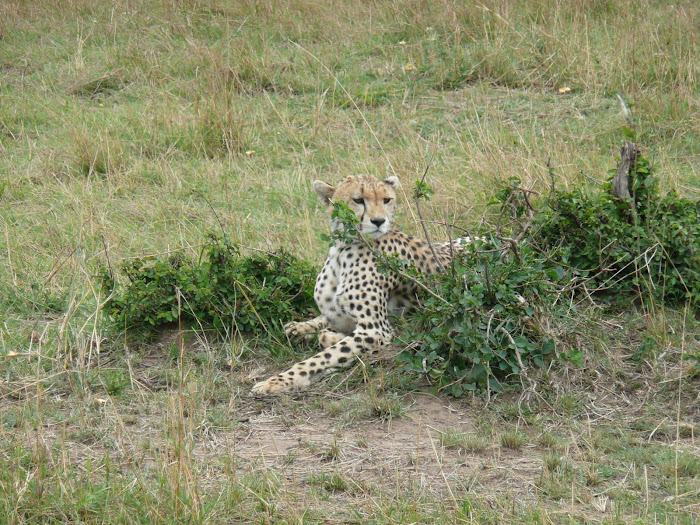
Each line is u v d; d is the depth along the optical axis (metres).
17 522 6.69
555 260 10.70
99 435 8.30
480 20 20.27
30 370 9.52
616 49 18.44
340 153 15.88
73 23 21.84
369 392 8.99
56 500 6.94
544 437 8.28
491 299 9.44
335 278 10.12
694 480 7.59
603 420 8.72
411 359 9.16
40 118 17.27
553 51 18.73
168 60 19.64
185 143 16.06
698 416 8.73
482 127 16.47
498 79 18.38
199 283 10.37
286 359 9.93
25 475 7.23
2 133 16.66
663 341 9.86
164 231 13.16
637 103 16.66
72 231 12.88
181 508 6.83
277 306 10.36
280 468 7.80
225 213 13.70
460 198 13.55
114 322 10.48
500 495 7.38
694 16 20.22
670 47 18.69
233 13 21.98
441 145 15.96
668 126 15.98
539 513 6.94
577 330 9.88
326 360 9.45
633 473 7.73
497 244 10.26
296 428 8.57
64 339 10.08
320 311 10.41
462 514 6.90
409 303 10.46
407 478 7.65
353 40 20.39
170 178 14.82
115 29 21.08
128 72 19.08
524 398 8.98
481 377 9.00
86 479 7.42
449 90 18.28
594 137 15.73
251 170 15.28
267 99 17.81
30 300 10.99
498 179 13.82
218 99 17.27
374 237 10.00
